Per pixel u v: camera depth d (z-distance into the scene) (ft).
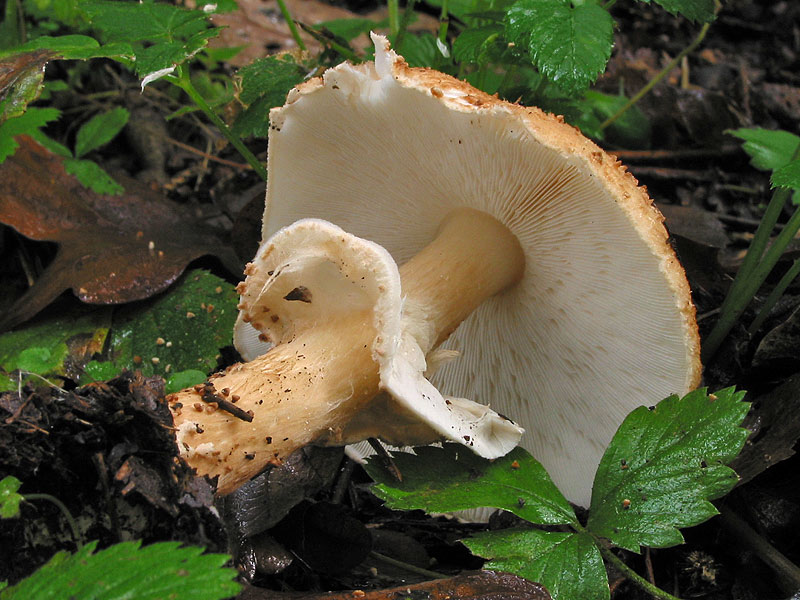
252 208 1.07
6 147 1.01
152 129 1.33
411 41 1.13
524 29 0.85
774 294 0.97
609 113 1.39
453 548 0.89
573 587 0.74
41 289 1.01
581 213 0.80
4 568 0.68
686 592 0.84
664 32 1.83
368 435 0.82
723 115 1.41
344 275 0.78
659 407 0.81
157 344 0.99
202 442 0.73
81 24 1.26
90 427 0.69
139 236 1.08
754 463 0.85
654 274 0.79
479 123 0.76
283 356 0.79
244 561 0.78
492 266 0.88
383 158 0.88
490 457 0.82
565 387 0.95
